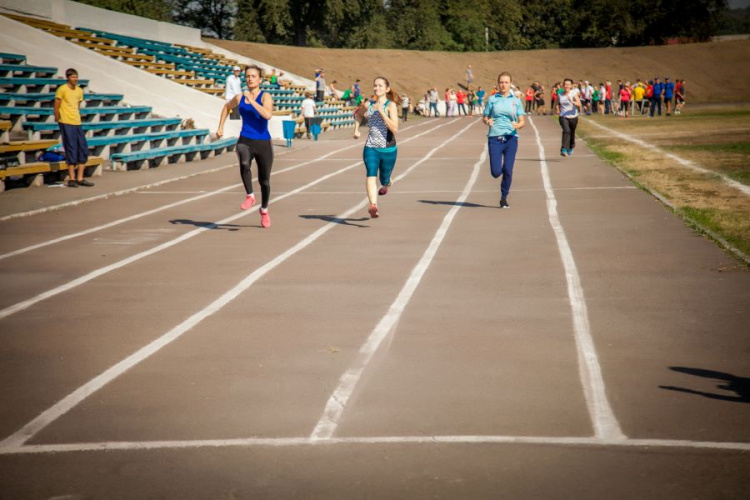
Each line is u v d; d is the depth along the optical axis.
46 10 35.00
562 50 83.19
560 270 8.44
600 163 19.98
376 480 3.77
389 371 5.38
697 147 23.95
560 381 5.13
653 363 5.48
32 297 7.71
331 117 45.41
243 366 5.53
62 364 5.67
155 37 45.56
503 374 5.28
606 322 6.49
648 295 7.32
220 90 37.69
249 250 9.91
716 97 77.62
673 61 82.44
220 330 6.45
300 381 5.20
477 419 4.51
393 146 11.46
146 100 28.84
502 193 12.96
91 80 28.08
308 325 6.54
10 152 16.66
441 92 70.19
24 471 3.94
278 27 72.75
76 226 11.99
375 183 11.54
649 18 93.38
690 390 4.95
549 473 3.82
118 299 7.56
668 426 4.38
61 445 4.25
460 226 11.34
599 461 3.94
